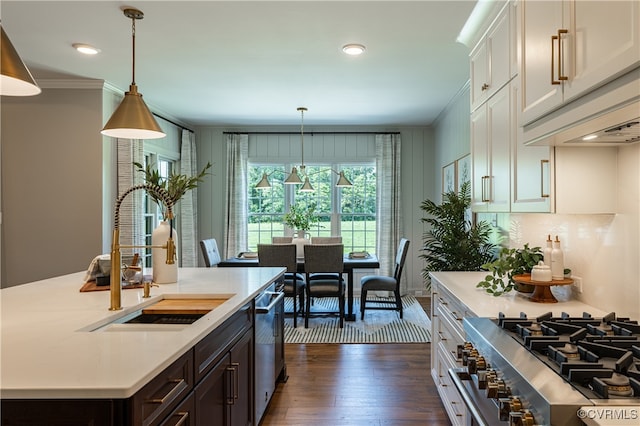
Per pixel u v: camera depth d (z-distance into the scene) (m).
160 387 1.19
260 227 6.54
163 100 4.92
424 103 5.07
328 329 4.61
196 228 6.27
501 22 2.29
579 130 1.44
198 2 2.54
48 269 4.25
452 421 2.37
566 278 2.10
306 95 4.70
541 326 1.50
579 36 1.30
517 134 2.10
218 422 1.71
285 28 2.92
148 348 1.28
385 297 6.21
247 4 2.57
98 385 1.02
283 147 6.47
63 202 4.23
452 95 4.71
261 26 2.89
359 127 6.45
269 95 4.71
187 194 6.04
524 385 1.11
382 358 3.71
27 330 1.48
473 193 2.85
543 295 2.07
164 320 1.99
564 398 0.98
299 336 4.36
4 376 1.07
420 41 3.16
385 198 6.32
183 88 4.42
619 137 1.57
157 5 2.58
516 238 2.99
